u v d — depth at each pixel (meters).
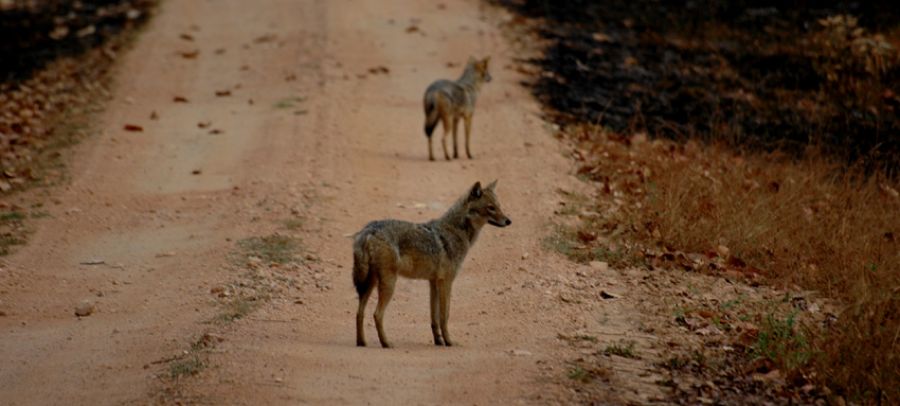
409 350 11.41
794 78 26.92
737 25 31.81
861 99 25.28
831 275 14.49
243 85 26.50
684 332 12.26
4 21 33.88
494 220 12.02
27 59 29.33
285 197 18.19
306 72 27.08
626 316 12.80
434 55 28.94
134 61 28.81
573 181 19.08
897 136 23.17
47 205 18.34
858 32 28.17
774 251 15.30
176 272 14.96
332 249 15.80
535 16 33.12
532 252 15.38
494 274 14.68
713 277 14.54
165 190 19.30
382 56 28.75
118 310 13.60
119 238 16.75
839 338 11.33
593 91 25.98
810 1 33.47
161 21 33.25
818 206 17.56
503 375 10.40
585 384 10.20
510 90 25.77
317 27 31.44
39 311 13.66
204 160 21.05
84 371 11.17
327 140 21.72
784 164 20.91
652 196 17.41
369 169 20.02
